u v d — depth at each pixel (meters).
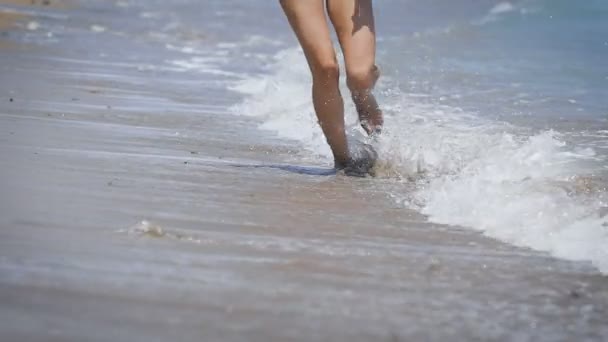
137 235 13.88
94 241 13.34
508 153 20.98
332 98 19.95
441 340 10.60
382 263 13.55
